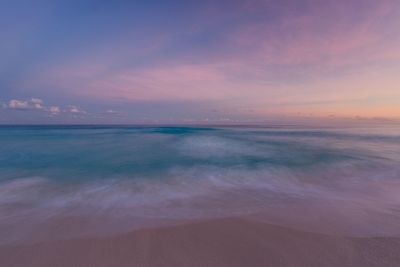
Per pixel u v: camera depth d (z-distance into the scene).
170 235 3.62
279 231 3.69
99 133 35.66
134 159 11.74
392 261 2.84
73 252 3.21
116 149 15.73
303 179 7.84
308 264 2.81
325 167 9.77
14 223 4.30
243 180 7.72
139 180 7.68
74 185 7.07
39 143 19.64
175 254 3.09
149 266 2.86
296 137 27.30
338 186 6.95
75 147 16.94
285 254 3.03
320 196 5.86
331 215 4.43
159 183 7.32
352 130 45.09
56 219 4.47
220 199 5.69
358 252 3.04
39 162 11.01
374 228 3.80
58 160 11.48
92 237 3.63
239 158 12.02
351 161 11.05
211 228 3.84
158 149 15.71
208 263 2.88
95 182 7.42
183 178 7.96
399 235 3.53
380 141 21.41
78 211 4.92
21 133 34.81
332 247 3.18
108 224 4.19
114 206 5.23
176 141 21.78
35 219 4.49
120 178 7.95
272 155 13.03
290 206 5.03
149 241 3.46
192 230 3.77
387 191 6.35
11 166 9.92
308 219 4.22
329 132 38.06
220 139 24.25
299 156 12.51
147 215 4.63
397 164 10.37
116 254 3.13
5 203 5.46
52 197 5.92
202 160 11.44
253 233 3.63
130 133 35.69
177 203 5.41
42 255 3.15
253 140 23.08
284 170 9.21
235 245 3.29
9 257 3.10
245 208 4.97
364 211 4.64
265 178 7.99
